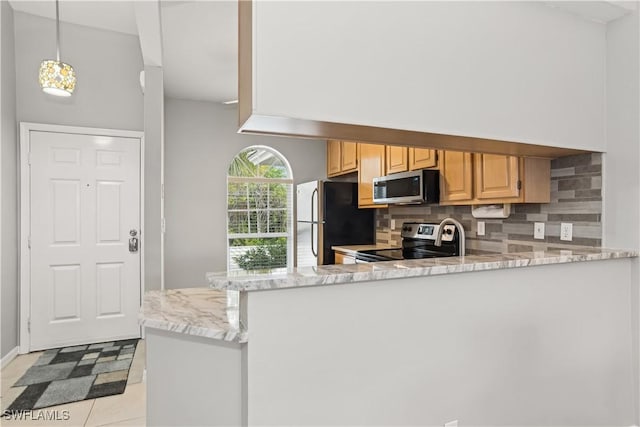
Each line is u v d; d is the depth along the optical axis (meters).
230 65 2.98
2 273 3.11
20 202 3.37
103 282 3.64
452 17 1.47
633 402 1.95
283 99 1.17
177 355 1.23
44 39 3.48
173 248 4.00
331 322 1.23
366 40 1.30
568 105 1.83
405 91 1.37
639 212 1.87
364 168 3.83
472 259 1.56
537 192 2.23
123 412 2.34
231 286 1.08
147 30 2.10
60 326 3.50
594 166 2.05
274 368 1.15
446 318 1.43
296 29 1.20
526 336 1.62
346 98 1.27
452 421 1.45
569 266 1.75
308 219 4.29
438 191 2.87
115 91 3.71
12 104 3.29
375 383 1.30
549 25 1.75
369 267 1.34
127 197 3.73
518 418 1.61
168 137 3.99
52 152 3.47
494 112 1.57
